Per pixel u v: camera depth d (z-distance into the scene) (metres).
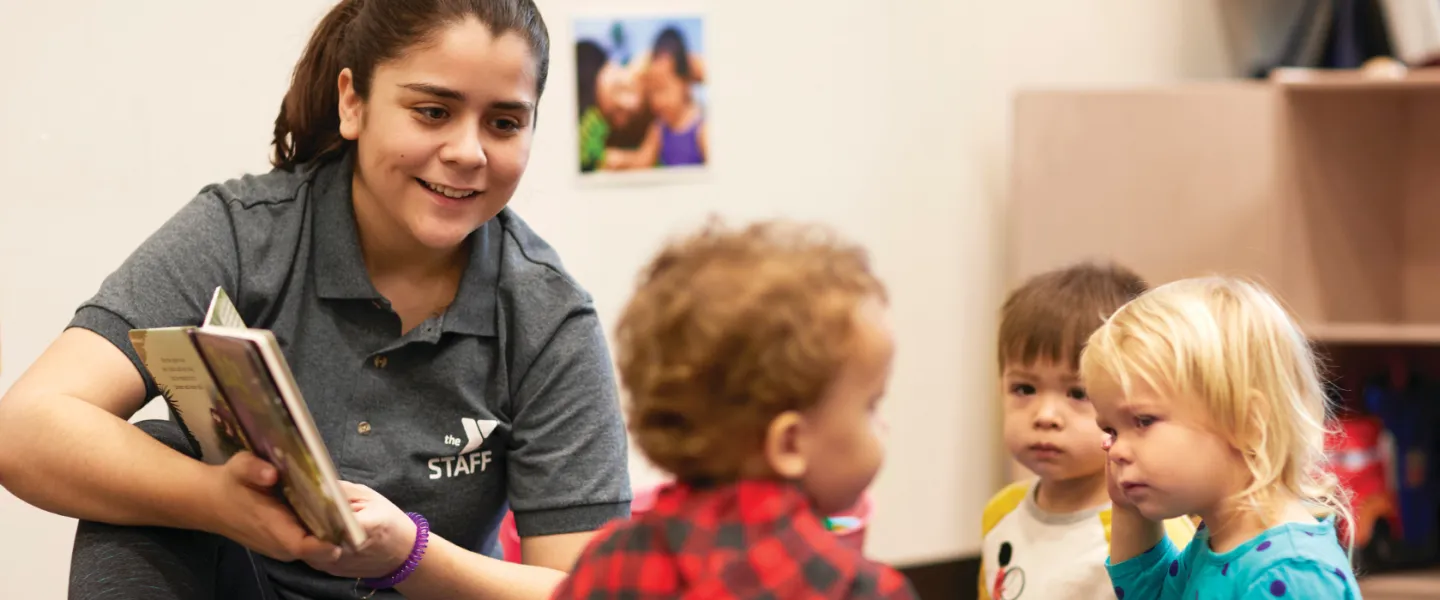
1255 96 3.00
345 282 1.46
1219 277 1.41
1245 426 1.26
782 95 2.94
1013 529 1.77
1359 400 3.29
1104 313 1.66
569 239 2.72
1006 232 3.24
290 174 1.52
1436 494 3.17
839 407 1.04
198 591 1.31
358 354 1.47
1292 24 3.53
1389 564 3.05
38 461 1.26
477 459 1.52
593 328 1.56
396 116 1.38
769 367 1.02
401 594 1.47
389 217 1.45
